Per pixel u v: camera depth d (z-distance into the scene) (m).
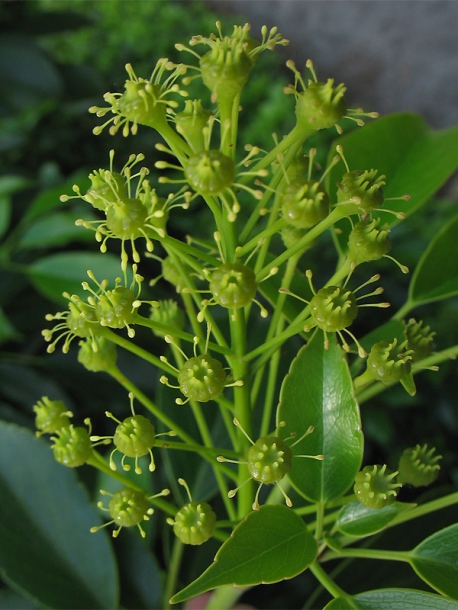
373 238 0.12
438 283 0.17
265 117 0.52
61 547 0.17
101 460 0.14
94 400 0.26
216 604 0.16
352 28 0.75
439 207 0.44
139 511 0.13
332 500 0.13
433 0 0.73
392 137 0.17
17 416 0.26
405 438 0.37
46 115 0.48
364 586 0.17
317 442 0.13
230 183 0.11
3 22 0.34
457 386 0.38
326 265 0.37
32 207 0.27
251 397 0.14
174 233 0.43
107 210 0.12
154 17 0.64
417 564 0.13
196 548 0.19
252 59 0.12
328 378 0.13
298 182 0.11
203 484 0.18
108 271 0.24
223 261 0.12
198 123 0.12
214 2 0.80
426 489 0.21
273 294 0.15
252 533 0.12
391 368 0.13
